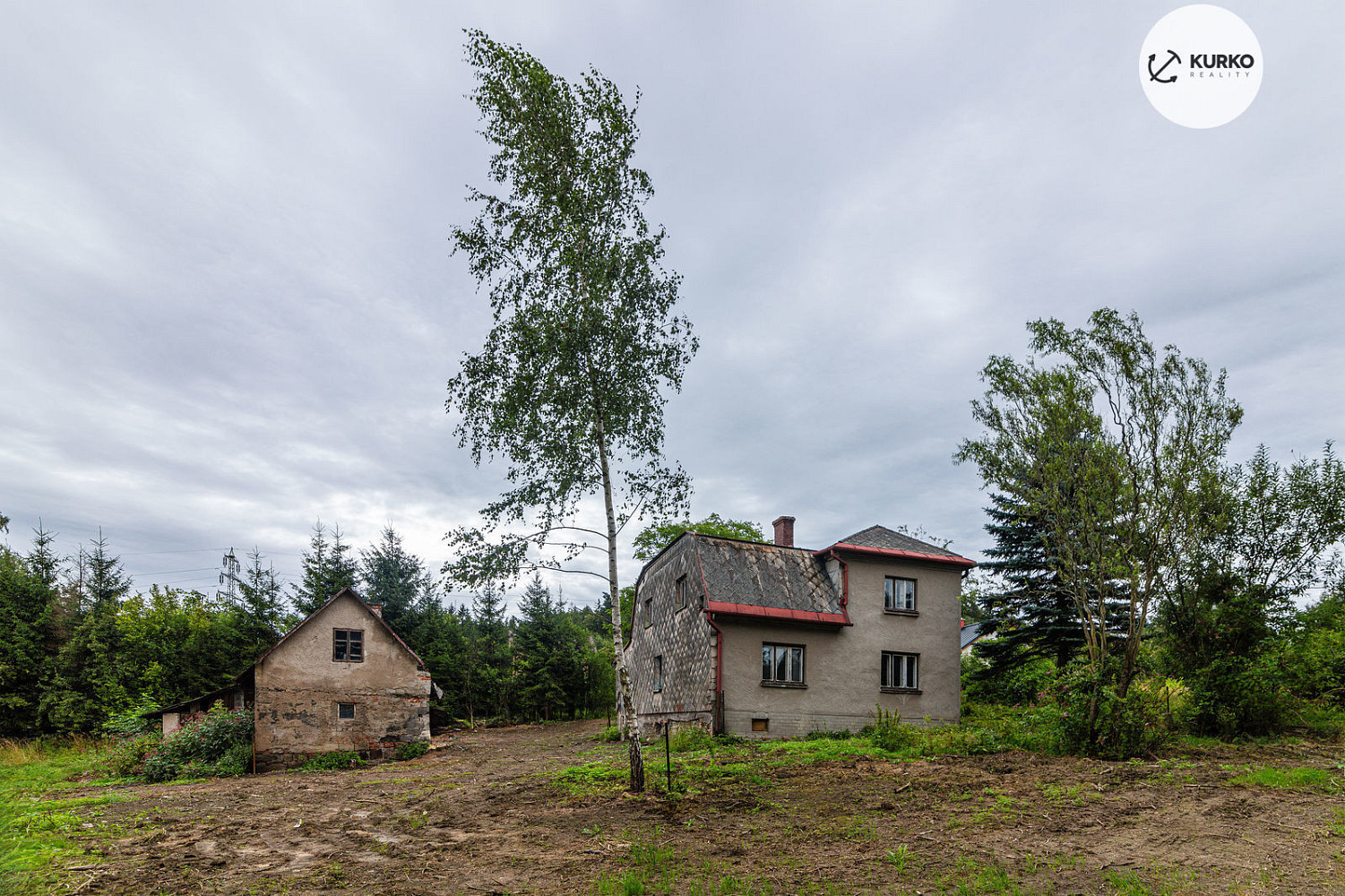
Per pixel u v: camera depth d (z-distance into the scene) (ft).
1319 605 75.20
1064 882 22.13
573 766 52.65
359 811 38.70
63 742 102.37
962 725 68.44
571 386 42.32
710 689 67.56
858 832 28.58
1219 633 55.21
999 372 51.55
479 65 41.91
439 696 89.97
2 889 23.79
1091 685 47.03
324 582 130.62
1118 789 35.14
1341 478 58.18
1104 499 47.60
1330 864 22.89
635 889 22.21
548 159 42.52
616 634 40.40
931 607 76.79
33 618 119.85
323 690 76.18
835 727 69.92
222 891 23.80
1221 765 41.37
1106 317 49.03
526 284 42.34
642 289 43.37
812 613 71.10
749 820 31.30
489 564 39.99
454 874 25.22
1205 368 48.16
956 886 22.09
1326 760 43.70
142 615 139.13
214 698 81.71
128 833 33.58
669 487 43.50
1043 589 80.18
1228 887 21.13
